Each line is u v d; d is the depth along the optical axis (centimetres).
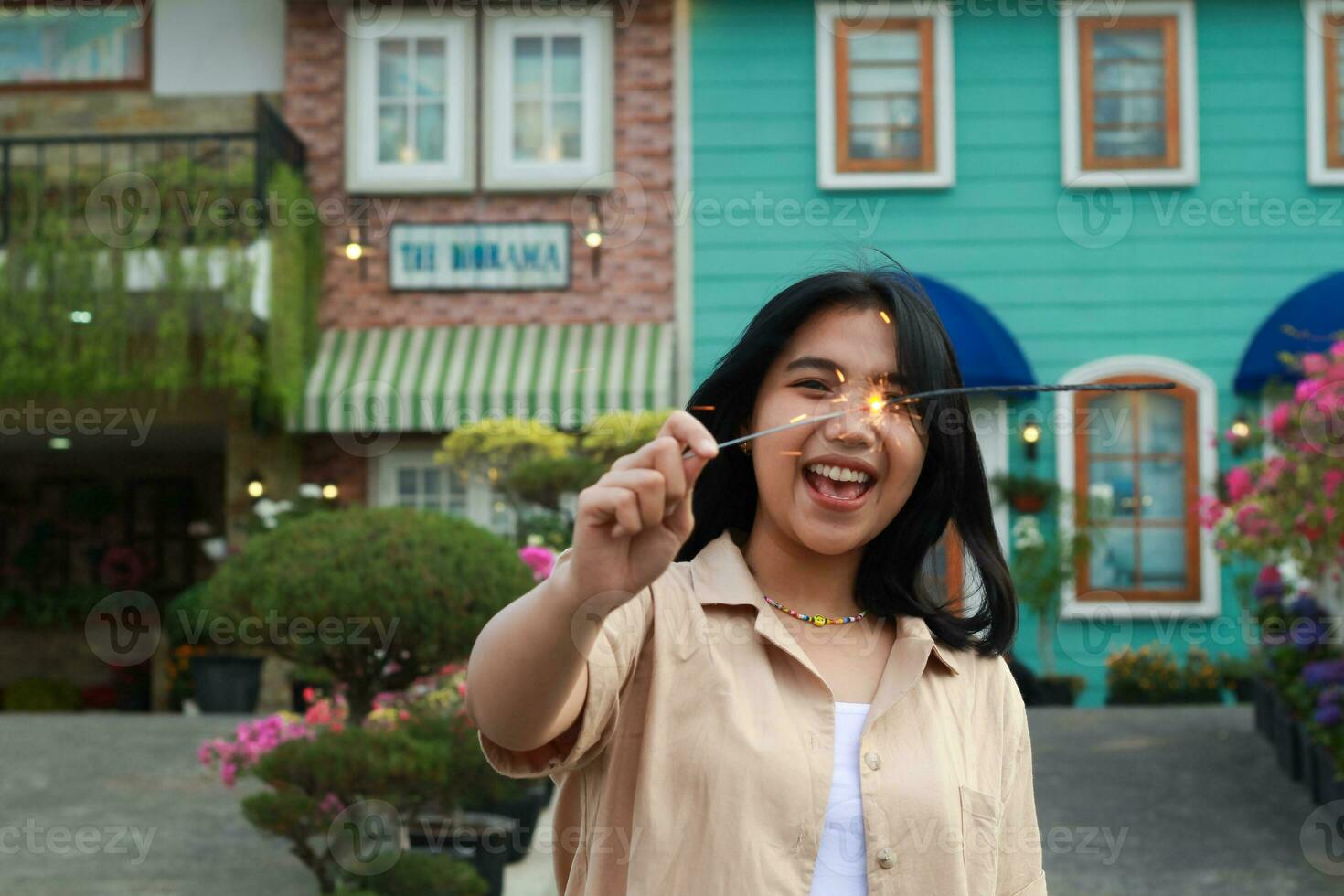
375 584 425
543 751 143
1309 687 637
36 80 1001
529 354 955
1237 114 967
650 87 980
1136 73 970
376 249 981
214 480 1244
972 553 171
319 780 411
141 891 483
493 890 471
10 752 723
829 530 151
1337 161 962
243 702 916
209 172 926
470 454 795
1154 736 756
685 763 143
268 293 884
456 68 984
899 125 973
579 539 123
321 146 987
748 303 970
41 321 871
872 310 156
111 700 1152
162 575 1230
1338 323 912
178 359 871
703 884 139
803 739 146
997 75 974
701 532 170
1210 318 959
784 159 974
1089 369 962
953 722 158
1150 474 952
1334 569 642
